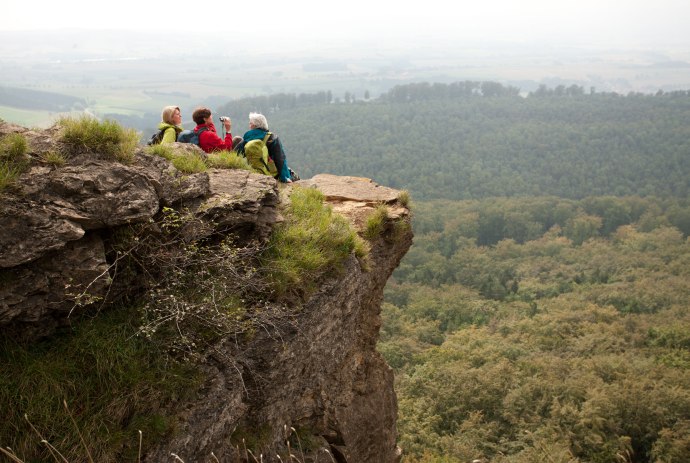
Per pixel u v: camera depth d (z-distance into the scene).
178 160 5.53
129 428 3.91
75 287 3.97
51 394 3.77
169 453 4.01
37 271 3.85
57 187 4.12
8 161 4.12
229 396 4.66
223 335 4.75
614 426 38.34
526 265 114.81
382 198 9.21
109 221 4.23
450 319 82.19
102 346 4.09
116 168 4.51
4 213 3.78
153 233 4.66
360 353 7.48
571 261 118.75
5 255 3.65
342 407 6.64
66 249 4.02
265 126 8.14
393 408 8.05
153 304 4.50
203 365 4.55
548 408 41.16
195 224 4.96
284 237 5.96
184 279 4.80
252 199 5.57
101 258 4.15
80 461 3.62
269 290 5.38
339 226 6.84
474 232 153.75
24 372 3.76
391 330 75.31
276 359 5.19
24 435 3.59
